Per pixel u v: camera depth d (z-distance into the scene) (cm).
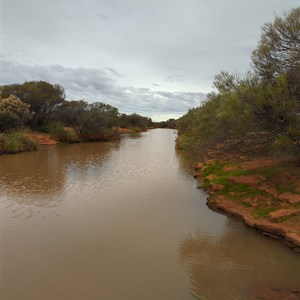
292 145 1044
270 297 651
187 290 692
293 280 727
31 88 4606
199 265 808
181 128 4009
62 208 1275
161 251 890
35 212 1222
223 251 889
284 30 1211
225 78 1410
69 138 4312
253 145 1237
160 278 744
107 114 5419
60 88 5166
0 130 3341
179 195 1477
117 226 1079
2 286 704
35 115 4559
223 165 1814
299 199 1062
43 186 1650
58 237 979
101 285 711
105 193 1515
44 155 2909
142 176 1938
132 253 874
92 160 2636
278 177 1264
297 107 1019
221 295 670
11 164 2353
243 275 756
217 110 1366
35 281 726
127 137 5947
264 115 1098
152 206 1307
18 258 838
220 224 1098
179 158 2797
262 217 1050
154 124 14538
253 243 936
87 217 1167
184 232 1030
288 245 896
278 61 1242
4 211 1230
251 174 1396
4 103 3469
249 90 1112
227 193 1335
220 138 1293
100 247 912
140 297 666
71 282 724
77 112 4666
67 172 2058
